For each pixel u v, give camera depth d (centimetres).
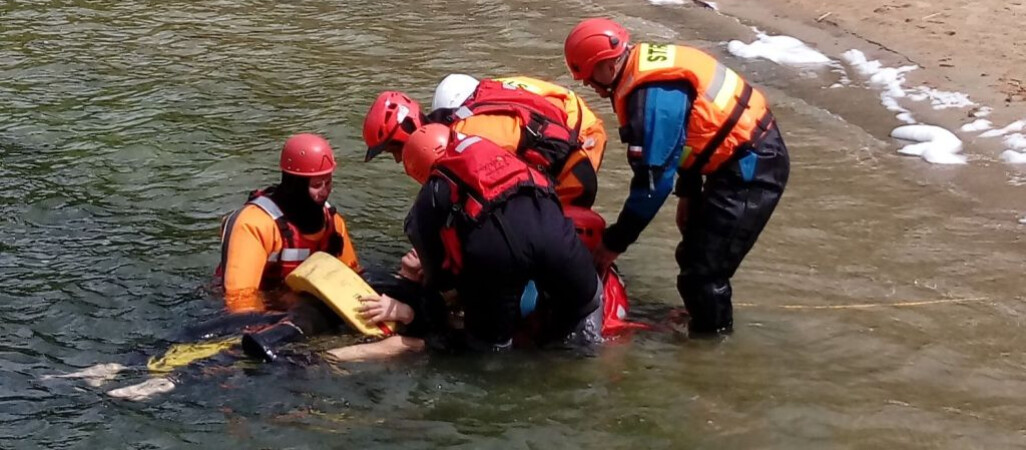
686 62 441
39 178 663
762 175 452
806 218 610
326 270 477
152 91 820
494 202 431
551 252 435
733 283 538
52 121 760
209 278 539
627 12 1020
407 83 838
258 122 759
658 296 529
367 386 444
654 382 447
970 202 625
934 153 687
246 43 944
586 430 415
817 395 436
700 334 488
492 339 462
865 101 775
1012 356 464
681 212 488
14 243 579
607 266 488
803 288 531
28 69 872
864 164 680
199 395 435
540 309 479
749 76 835
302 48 930
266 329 460
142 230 595
